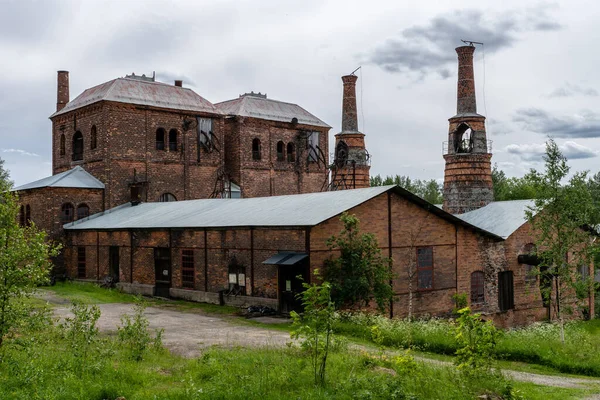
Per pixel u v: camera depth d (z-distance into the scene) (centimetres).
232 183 4738
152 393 1066
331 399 1030
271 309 2312
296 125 5091
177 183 4334
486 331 1170
